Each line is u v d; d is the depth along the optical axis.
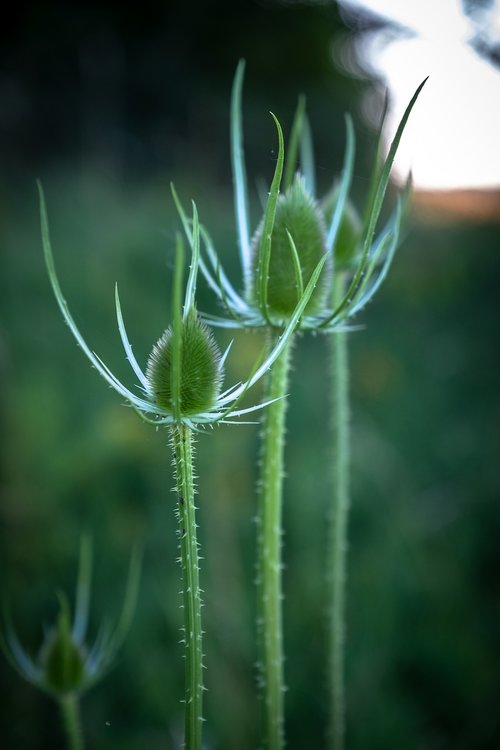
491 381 1.69
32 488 1.26
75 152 4.26
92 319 1.68
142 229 2.30
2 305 1.71
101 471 1.30
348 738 1.07
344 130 3.88
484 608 1.25
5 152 3.96
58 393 1.48
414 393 1.65
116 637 0.76
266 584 0.66
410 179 0.67
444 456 1.48
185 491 0.59
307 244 0.67
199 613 0.59
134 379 1.58
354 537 1.34
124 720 1.05
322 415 1.58
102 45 4.42
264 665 0.66
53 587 1.17
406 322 1.96
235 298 0.68
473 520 1.36
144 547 1.24
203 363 0.60
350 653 1.17
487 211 2.19
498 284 2.00
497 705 1.10
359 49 3.89
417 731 1.08
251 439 1.37
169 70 4.50
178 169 4.12
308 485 1.37
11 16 4.25
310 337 1.73
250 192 3.33
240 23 4.54
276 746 0.66
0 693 1.05
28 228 2.41
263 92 4.44
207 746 0.87
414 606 1.24
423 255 2.18
